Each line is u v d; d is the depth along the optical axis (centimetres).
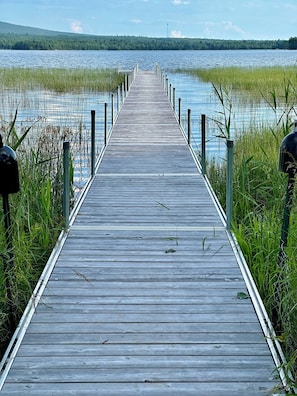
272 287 358
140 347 275
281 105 1748
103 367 257
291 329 302
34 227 455
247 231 493
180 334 288
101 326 296
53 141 701
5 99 1973
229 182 457
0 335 336
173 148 865
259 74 2833
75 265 380
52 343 278
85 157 921
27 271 381
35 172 551
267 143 901
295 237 361
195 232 455
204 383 245
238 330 292
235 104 1845
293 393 236
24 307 366
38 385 243
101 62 6450
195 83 2964
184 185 623
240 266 379
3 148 311
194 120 1445
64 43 14212
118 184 628
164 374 252
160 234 449
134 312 312
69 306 319
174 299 329
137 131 1042
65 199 462
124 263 385
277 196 583
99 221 484
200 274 366
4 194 320
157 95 1848
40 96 2131
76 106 1812
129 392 238
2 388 241
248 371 254
